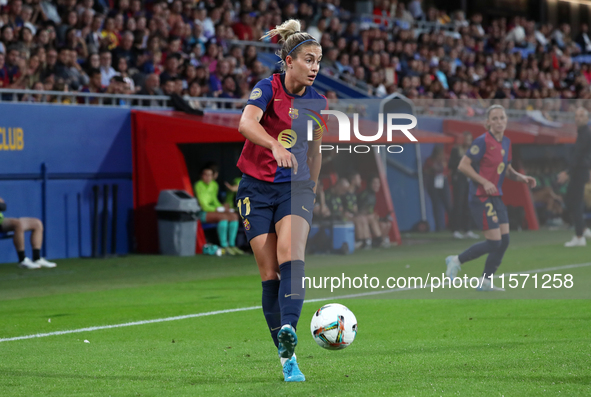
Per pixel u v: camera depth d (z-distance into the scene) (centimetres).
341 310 980
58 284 2033
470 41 5225
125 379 957
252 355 1112
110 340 1263
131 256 2722
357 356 1089
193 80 3203
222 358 1091
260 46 3988
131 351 1156
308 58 918
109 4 3438
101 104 2838
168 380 948
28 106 2564
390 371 982
